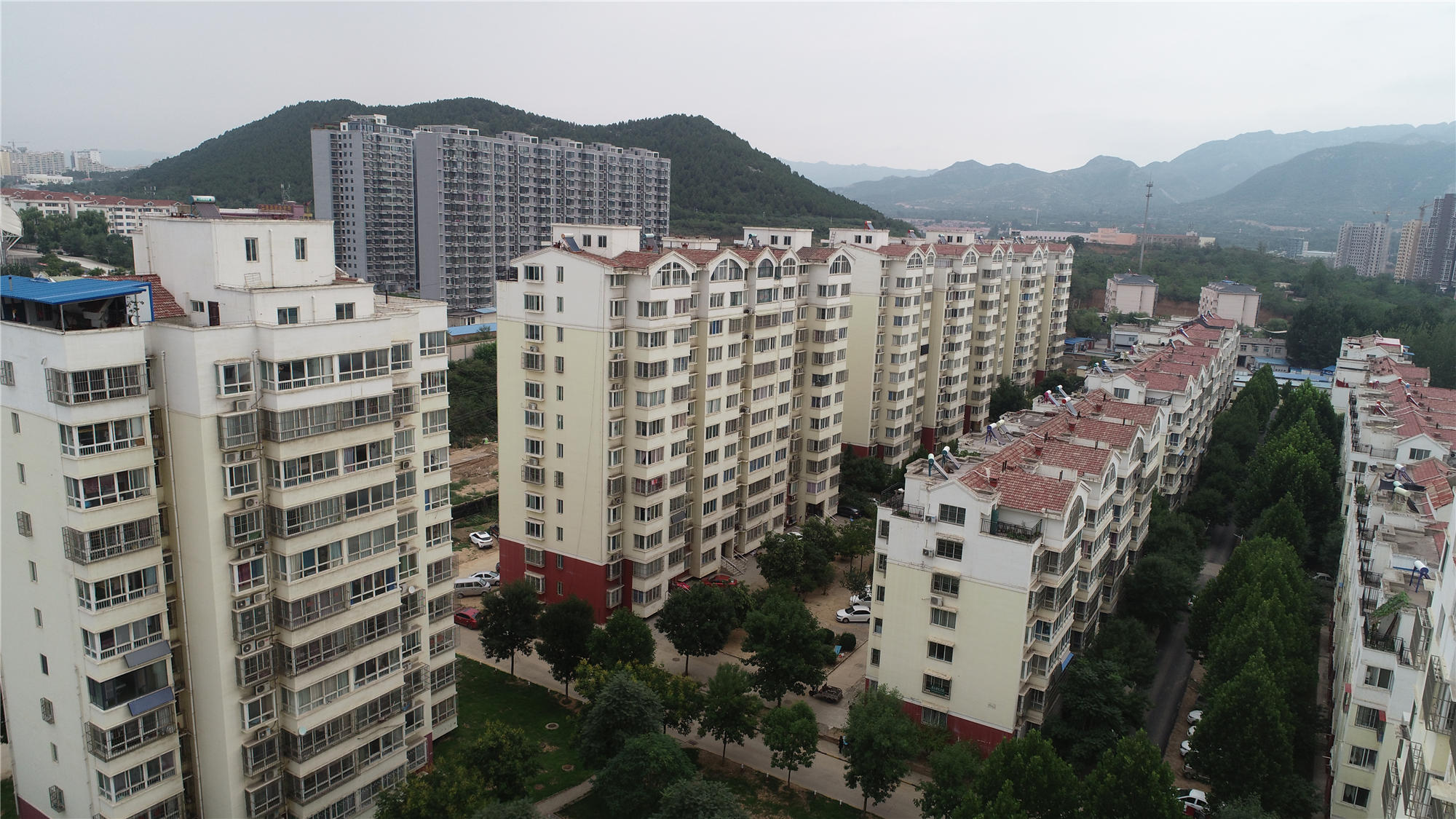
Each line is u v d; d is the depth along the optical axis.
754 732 72.31
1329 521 114.31
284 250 57.31
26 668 53.97
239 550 52.44
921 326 150.62
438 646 72.81
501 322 96.75
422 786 57.25
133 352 49.12
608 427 91.06
